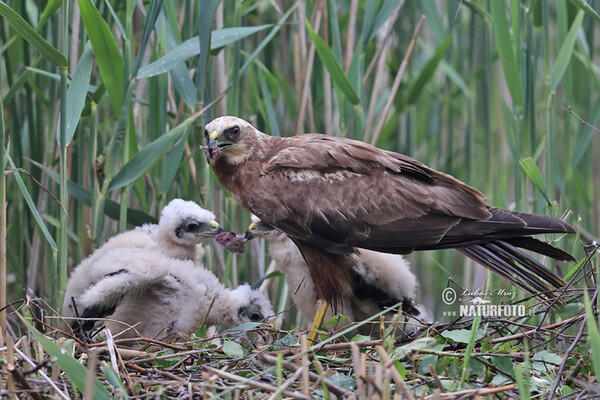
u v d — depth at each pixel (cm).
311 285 1027
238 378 698
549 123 1109
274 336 936
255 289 1102
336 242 934
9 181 1202
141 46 985
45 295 1197
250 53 1410
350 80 1158
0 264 884
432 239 909
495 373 796
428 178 946
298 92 1278
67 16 961
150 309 963
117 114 1035
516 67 1066
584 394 735
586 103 1452
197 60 1134
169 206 1034
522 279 938
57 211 1173
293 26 1322
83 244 1136
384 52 1220
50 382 670
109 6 992
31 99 1149
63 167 981
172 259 983
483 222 900
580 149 1232
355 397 677
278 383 679
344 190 933
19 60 1190
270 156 976
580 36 1246
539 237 1209
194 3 1129
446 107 1491
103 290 899
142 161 998
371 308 1004
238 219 1262
